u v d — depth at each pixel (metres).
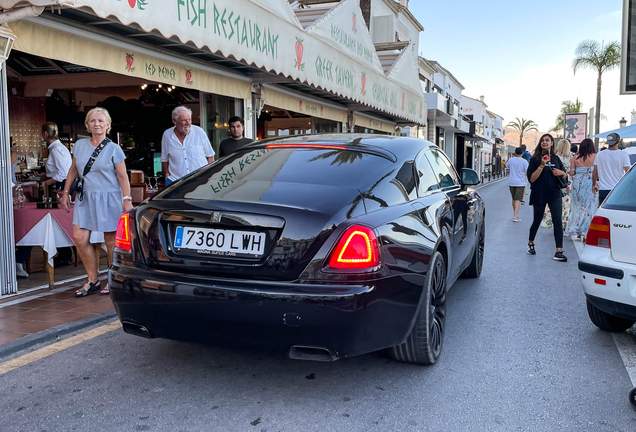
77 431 2.40
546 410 2.64
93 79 10.05
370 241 2.50
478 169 50.19
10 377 3.00
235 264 2.54
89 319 3.97
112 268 2.85
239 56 5.70
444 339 3.71
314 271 2.44
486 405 2.69
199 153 5.79
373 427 2.45
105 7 3.94
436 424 2.49
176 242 2.70
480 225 5.51
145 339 3.64
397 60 11.95
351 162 3.18
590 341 3.69
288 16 6.92
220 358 3.30
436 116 24.45
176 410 2.61
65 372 3.08
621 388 2.91
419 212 3.09
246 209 2.56
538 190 6.89
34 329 3.71
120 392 2.81
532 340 3.70
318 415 2.56
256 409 2.62
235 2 5.60
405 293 2.68
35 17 4.28
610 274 3.38
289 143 3.57
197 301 2.54
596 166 8.24
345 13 8.89
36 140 10.62
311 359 2.51
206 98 7.77
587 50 39.84
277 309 2.42
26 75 10.20
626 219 3.35
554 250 7.66
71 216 5.07
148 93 10.39
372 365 3.21
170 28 4.65
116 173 4.65
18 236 4.87
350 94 8.98
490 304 4.64
